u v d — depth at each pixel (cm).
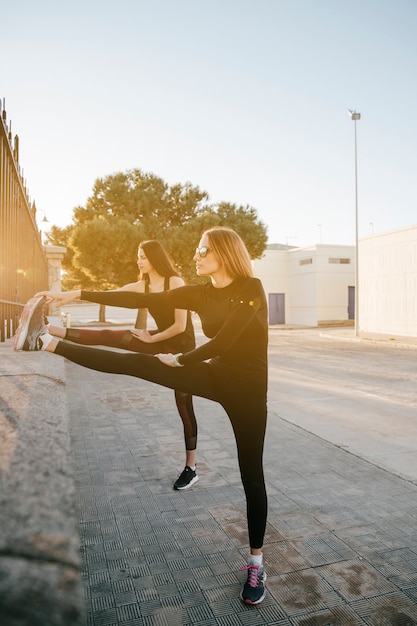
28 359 221
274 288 3338
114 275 2322
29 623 47
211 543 265
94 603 210
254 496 214
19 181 400
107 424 538
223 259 212
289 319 3359
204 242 218
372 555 254
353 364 1177
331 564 244
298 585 225
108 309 5384
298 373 1015
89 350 198
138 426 529
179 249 2309
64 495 68
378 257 2283
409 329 2081
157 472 379
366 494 341
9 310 374
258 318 206
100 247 2225
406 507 318
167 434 495
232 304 205
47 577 51
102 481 359
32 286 592
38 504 64
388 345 1747
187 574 234
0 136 314
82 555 251
